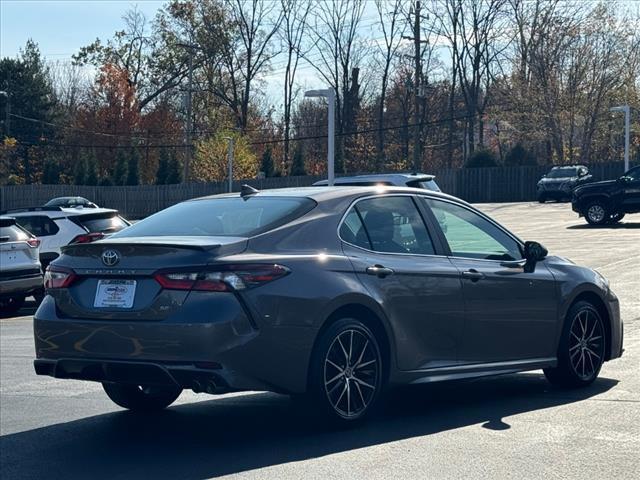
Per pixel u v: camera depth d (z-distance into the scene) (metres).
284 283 6.55
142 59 79.88
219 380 6.28
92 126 78.44
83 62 80.56
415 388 8.76
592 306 8.63
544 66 60.84
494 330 7.82
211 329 6.26
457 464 6.09
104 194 65.88
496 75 67.50
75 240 20.16
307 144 89.44
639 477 5.73
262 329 6.41
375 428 7.13
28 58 96.19
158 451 6.80
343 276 6.90
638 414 7.37
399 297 7.18
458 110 76.06
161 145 73.94
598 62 60.03
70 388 9.57
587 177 53.75
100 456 6.75
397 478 5.81
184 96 75.88
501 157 69.81
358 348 6.96
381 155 72.00
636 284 15.90
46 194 64.62
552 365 8.30
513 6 64.44
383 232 7.41
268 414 7.87
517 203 55.25
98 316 6.68
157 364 6.40
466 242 7.94
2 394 9.30
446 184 62.09
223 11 73.50
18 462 6.68
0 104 85.06
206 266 6.39
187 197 64.06
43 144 86.06
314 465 6.16
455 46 68.06
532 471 5.89
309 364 6.67
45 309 7.01
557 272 8.42
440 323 7.45
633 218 34.75
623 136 66.06
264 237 6.74
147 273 6.52
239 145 68.56
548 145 64.50
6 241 16.72
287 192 7.54
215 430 7.37
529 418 7.35
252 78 73.56
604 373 9.18
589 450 6.35
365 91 75.81
